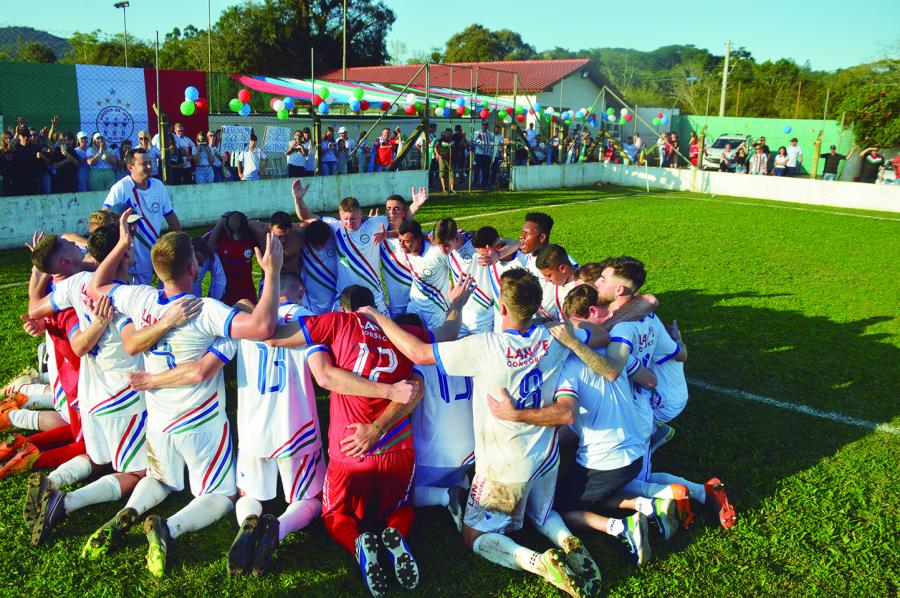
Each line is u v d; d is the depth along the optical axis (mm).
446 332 3922
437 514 4094
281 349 3678
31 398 5133
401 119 24594
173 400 3652
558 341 3518
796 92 39312
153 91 18047
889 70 23750
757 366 6609
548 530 3662
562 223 14711
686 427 5301
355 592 3426
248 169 15562
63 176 12500
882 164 21797
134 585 3424
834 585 3543
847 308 8648
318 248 5527
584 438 3814
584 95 33750
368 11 45469
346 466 3564
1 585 3381
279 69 40750
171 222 6531
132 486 4047
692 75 51344
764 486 4457
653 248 12273
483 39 52531
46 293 4387
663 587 3490
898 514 4176
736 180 20719
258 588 3426
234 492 3953
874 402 5832
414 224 5336
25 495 4129
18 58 28078
